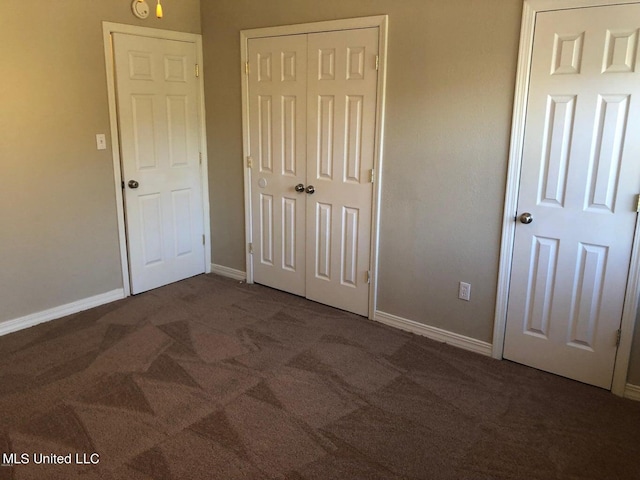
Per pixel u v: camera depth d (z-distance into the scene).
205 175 4.36
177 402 2.54
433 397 2.63
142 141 3.83
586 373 2.77
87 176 3.56
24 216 3.28
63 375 2.78
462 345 3.18
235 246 4.34
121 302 3.84
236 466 2.10
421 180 3.15
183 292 4.06
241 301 3.88
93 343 3.16
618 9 2.39
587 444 2.28
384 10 3.10
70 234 3.53
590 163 2.58
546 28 2.58
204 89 4.20
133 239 3.90
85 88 3.46
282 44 3.63
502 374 2.87
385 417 2.45
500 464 2.14
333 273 3.72
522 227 2.84
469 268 3.07
